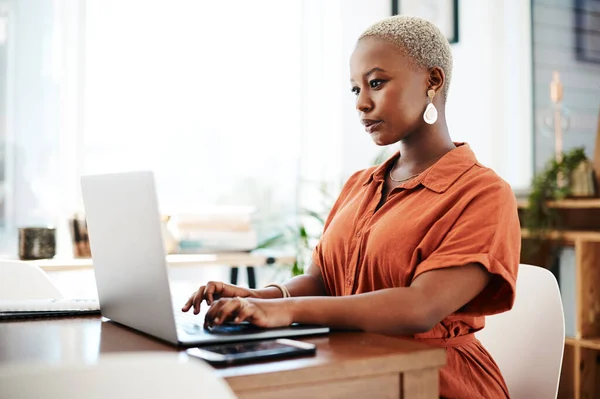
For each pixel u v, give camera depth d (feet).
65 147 10.25
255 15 11.62
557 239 8.44
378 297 3.69
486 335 5.12
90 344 3.29
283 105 11.82
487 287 4.07
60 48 10.23
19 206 10.00
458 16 10.85
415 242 4.20
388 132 4.44
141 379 1.79
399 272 4.21
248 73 11.57
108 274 3.86
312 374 2.78
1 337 3.49
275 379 2.69
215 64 11.32
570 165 8.59
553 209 8.66
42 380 1.70
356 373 2.88
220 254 9.18
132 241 3.40
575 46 9.34
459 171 4.35
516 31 10.11
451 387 4.07
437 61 4.46
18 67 10.00
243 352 2.94
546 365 4.76
